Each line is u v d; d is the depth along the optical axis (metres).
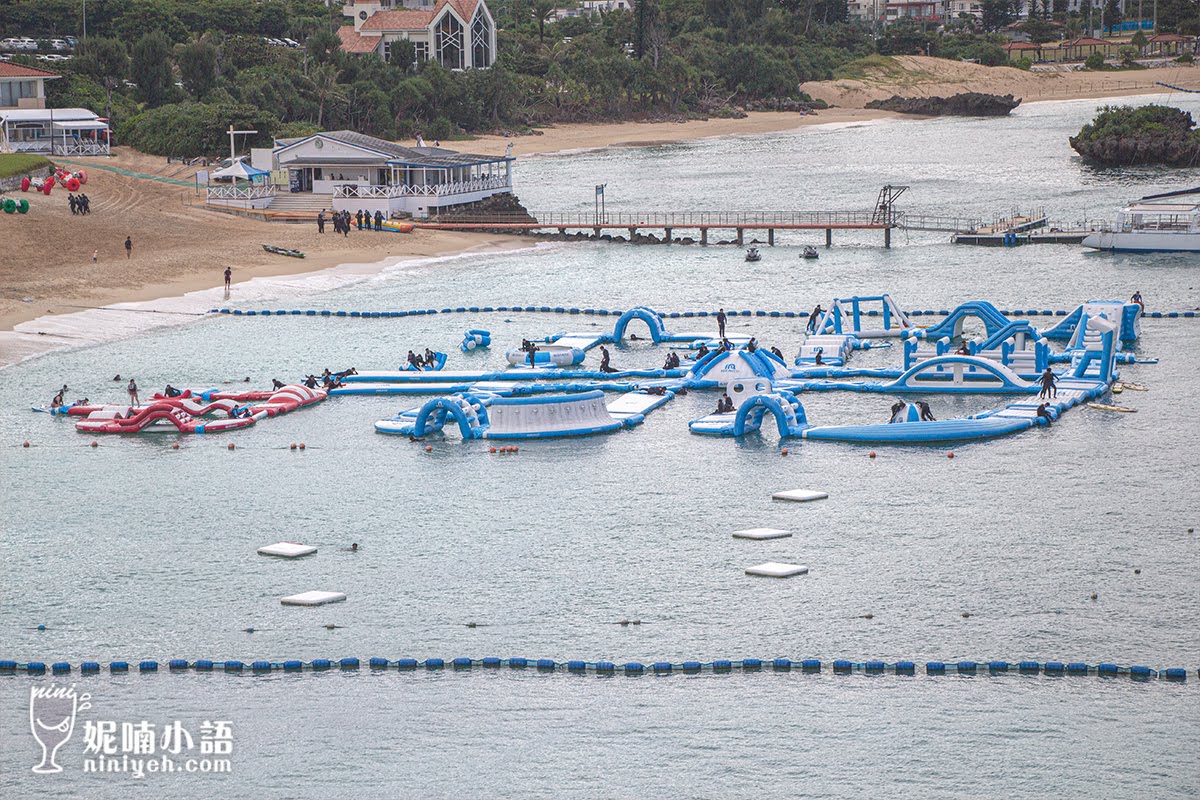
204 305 117.81
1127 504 64.44
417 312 115.94
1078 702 46.84
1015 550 59.12
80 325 108.69
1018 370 90.75
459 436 79.38
